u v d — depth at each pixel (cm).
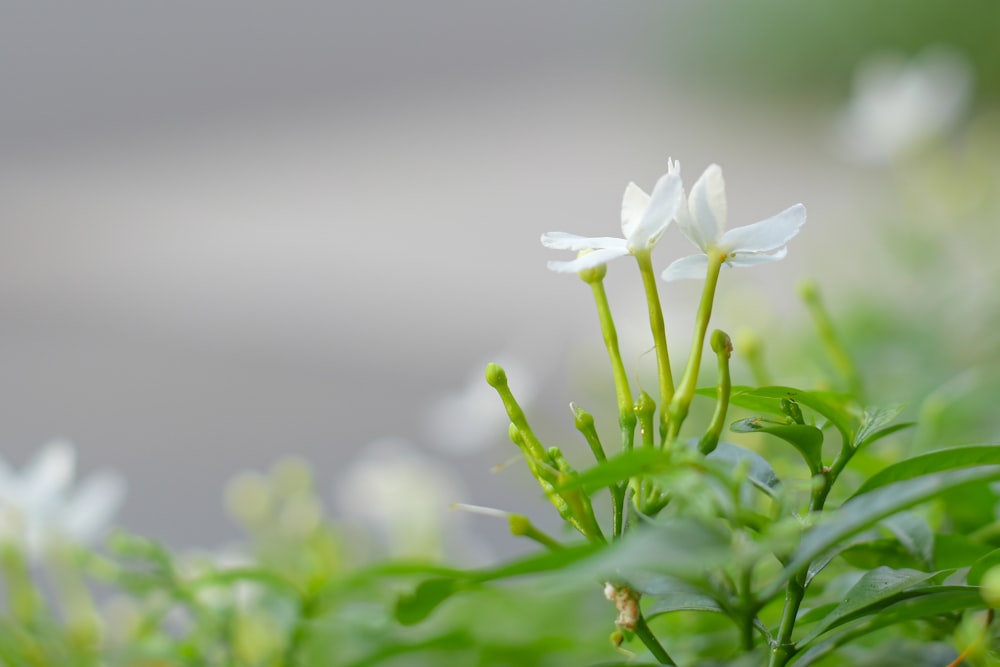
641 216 58
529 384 88
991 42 417
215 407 279
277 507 77
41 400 289
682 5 592
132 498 226
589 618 77
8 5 704
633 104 617
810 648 57
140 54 720
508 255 388
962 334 98
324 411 272
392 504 91
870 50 502
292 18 747
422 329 321
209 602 70
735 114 562
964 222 114
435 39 764
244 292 375
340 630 68
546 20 769
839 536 54
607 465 54
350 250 413
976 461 57
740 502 55
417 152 564
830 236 138
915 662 59
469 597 78
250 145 602
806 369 97
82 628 70
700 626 67
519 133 585
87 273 402
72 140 625
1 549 70
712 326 111
